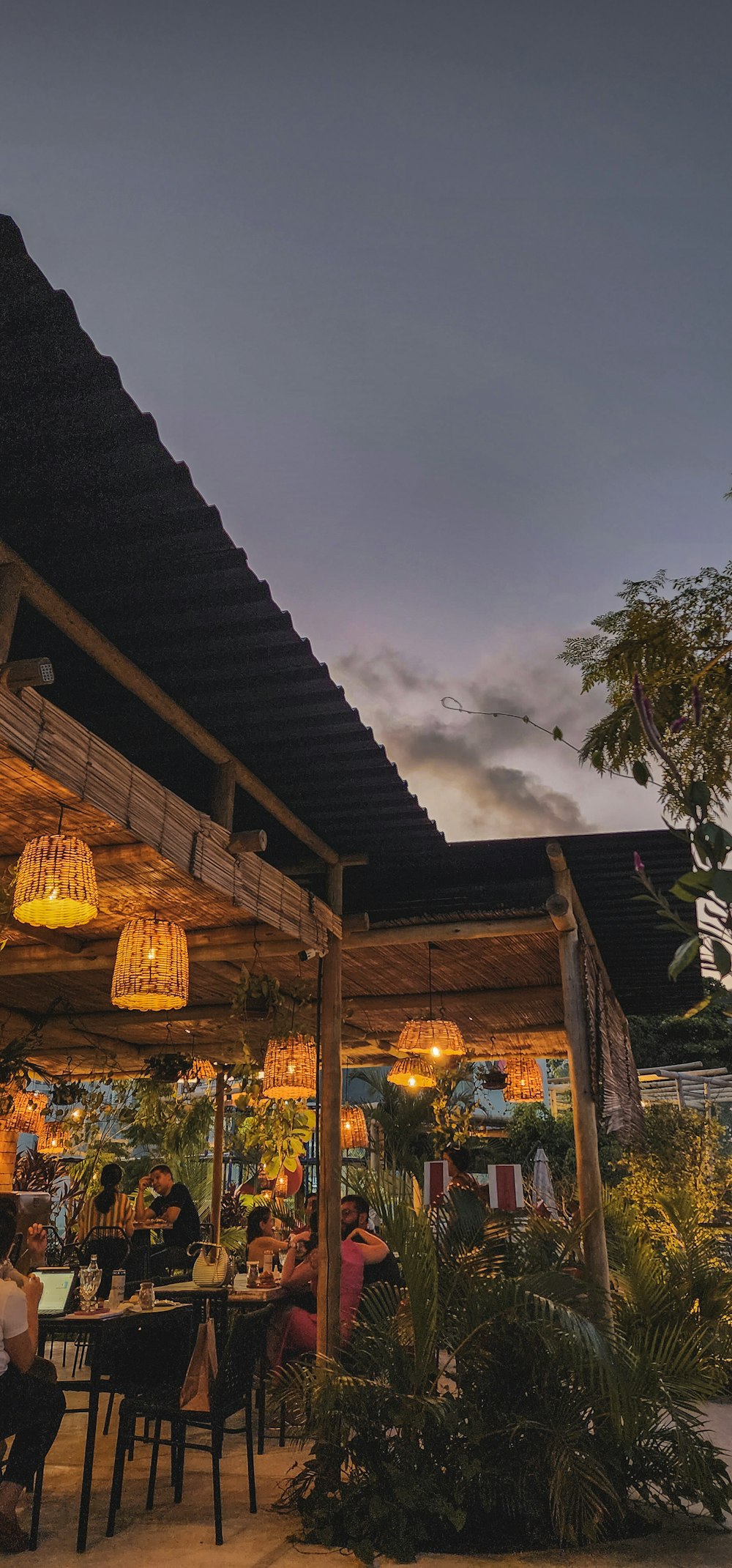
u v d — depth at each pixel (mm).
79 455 2744
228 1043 8883
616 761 3168
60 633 3666
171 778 4895
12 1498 3699
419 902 5891
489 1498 3887
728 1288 5285
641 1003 9266
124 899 4789
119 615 3498
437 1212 4625
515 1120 16609
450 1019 8320
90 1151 10648
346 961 6656
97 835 4008
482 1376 4109
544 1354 4078
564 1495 3822
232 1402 4094
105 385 2506
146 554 3164
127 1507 4250
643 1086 14180
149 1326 4590
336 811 4996
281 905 4605
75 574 3275
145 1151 12930
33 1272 4441
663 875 5758
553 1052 9672
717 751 2822
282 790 4777
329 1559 3652
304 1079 6215
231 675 3855
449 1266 4391
